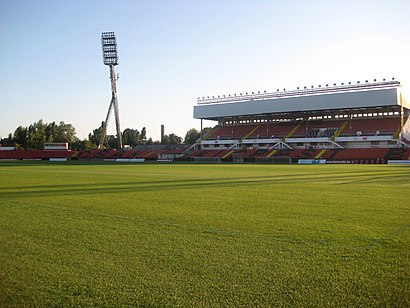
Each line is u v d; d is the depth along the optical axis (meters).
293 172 36.03
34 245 7.64
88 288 5.38
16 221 10.23
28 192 17.67
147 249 7.32
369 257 6.73
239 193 17.05
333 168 45.31
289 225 9.61
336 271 6.01
